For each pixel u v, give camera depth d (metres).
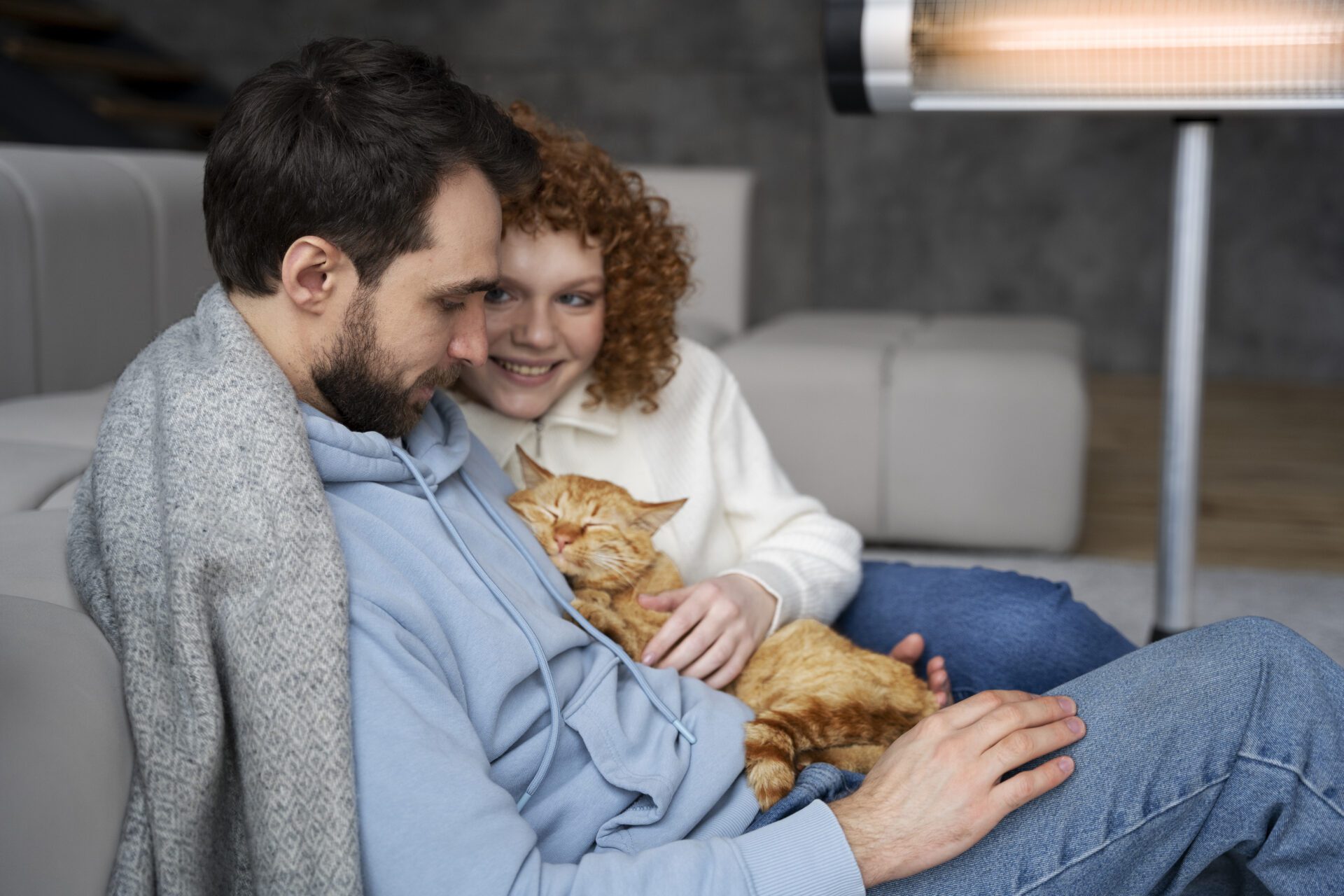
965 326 3.43
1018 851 0.85
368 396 0.84
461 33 6.23
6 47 4.57
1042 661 1.16
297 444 0.75
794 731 0.96
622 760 0.87
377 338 0.82
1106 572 2.59
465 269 0.82
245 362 0.77
